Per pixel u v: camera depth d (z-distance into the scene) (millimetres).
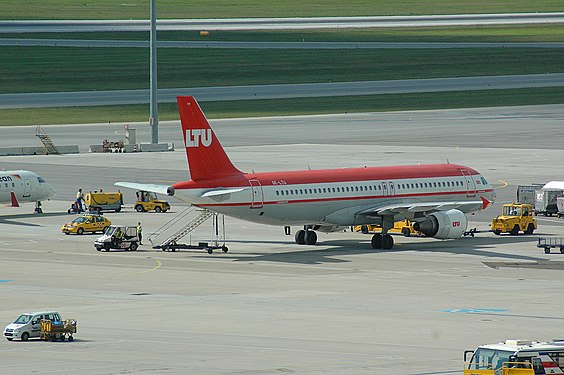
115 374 162750
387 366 168375
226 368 166875
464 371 150000
